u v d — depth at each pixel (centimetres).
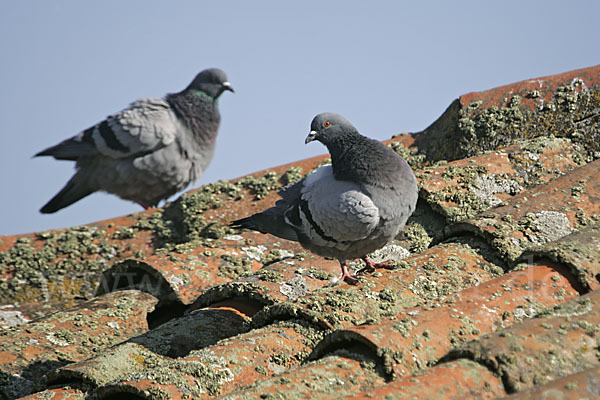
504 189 1023
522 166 1057
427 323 619
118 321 946
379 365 582
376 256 1010
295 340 703
